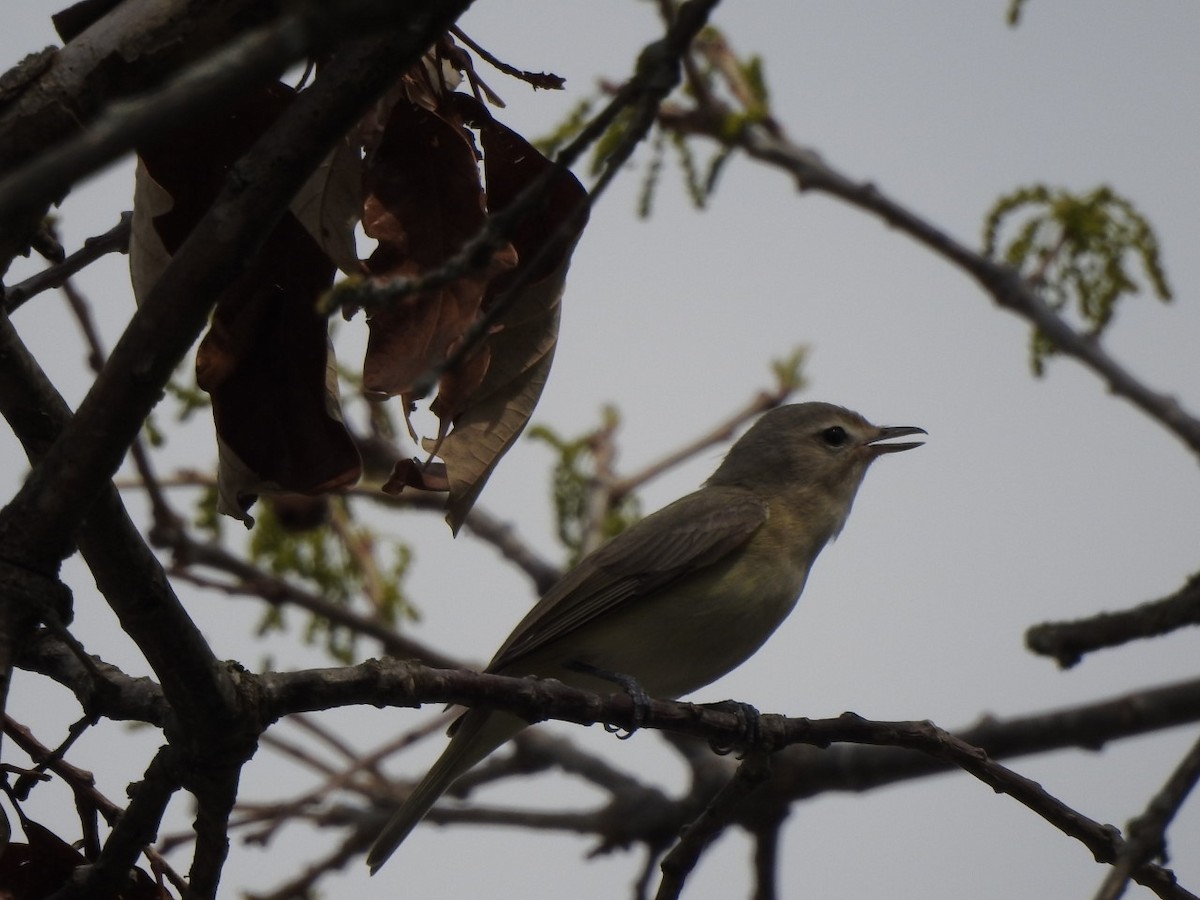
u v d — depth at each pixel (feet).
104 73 20.42
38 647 23.06
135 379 19.34
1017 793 25.91
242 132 22.91
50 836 23.24
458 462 23.71
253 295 24.12
